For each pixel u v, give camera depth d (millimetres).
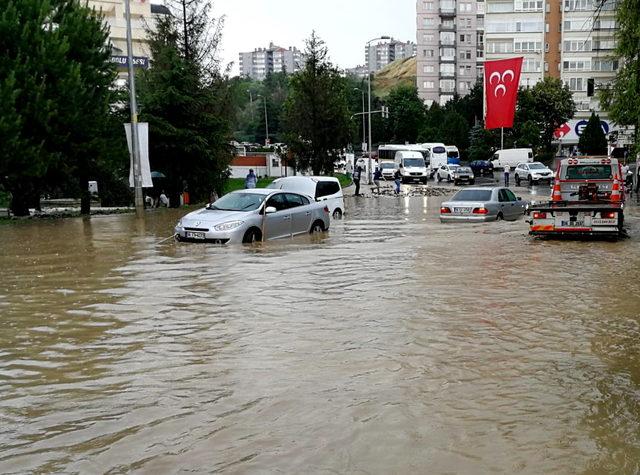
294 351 6785
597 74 93375
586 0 92312
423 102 116750
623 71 17719
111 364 6410
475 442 4547
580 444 4504
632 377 5902
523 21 96375
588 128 61531
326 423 4891
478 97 97625
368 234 18422
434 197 40875
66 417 5074
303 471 4133
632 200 33219
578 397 5402
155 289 10180
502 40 97188
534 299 9312
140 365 6363
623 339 7172
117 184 34562
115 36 82438
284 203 17422
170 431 4781
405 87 114812
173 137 30984
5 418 5070
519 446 4480
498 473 4094
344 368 6207
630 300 9203
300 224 17734
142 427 4855
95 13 28891
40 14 24938
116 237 17266
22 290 10172
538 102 81938
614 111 18438
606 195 18297
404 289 10094
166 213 26578
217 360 6504
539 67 96938
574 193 18531
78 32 27109
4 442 4629
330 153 47312
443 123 90250
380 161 73375
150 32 38312
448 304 9000
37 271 11953
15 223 22000
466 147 88000
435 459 4289
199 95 31859
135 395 5539
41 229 19719
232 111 38719
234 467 4195
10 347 7039
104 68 28531
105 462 4293
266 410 5160
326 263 12742
